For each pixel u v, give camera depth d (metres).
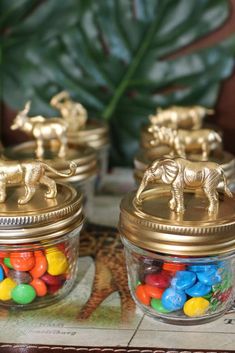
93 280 0.44
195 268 0.38
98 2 0.61
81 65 0.63
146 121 0.64
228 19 0.61
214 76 0.62
